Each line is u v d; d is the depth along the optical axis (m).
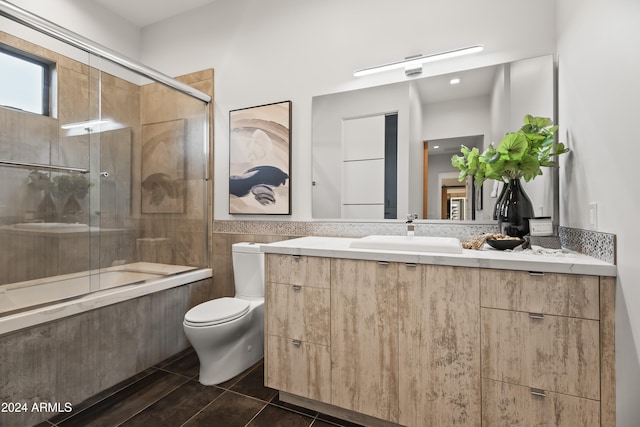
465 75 1.88
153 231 2.54
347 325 1.54
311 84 2.32
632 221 0.98
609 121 1.12
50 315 1.58
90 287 2.04
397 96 2.05
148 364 2.13
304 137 2.35
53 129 2.07
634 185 0.97
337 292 1.57
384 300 1.47
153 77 2.33
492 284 1.28
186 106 2.63
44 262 2.03
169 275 2.43
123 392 1.84
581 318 1.15
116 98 2.33
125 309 1.98
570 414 1.17
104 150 2.30
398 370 1.44
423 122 1.98
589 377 1.14
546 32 1.71
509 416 1.25
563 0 1.58
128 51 2.95
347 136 2.19
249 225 2.56
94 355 1.80
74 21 2.52
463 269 1.32
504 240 1.50
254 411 1.67
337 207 2.22
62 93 2.10
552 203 1.72
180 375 2.05
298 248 1.65
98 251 2.28
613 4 1.08
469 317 1.31
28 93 1.97
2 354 1.42
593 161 1.26
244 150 2.55
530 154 1.57
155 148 2.52
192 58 2.81
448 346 1.35
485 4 1.84
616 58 1.07
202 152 2.71
